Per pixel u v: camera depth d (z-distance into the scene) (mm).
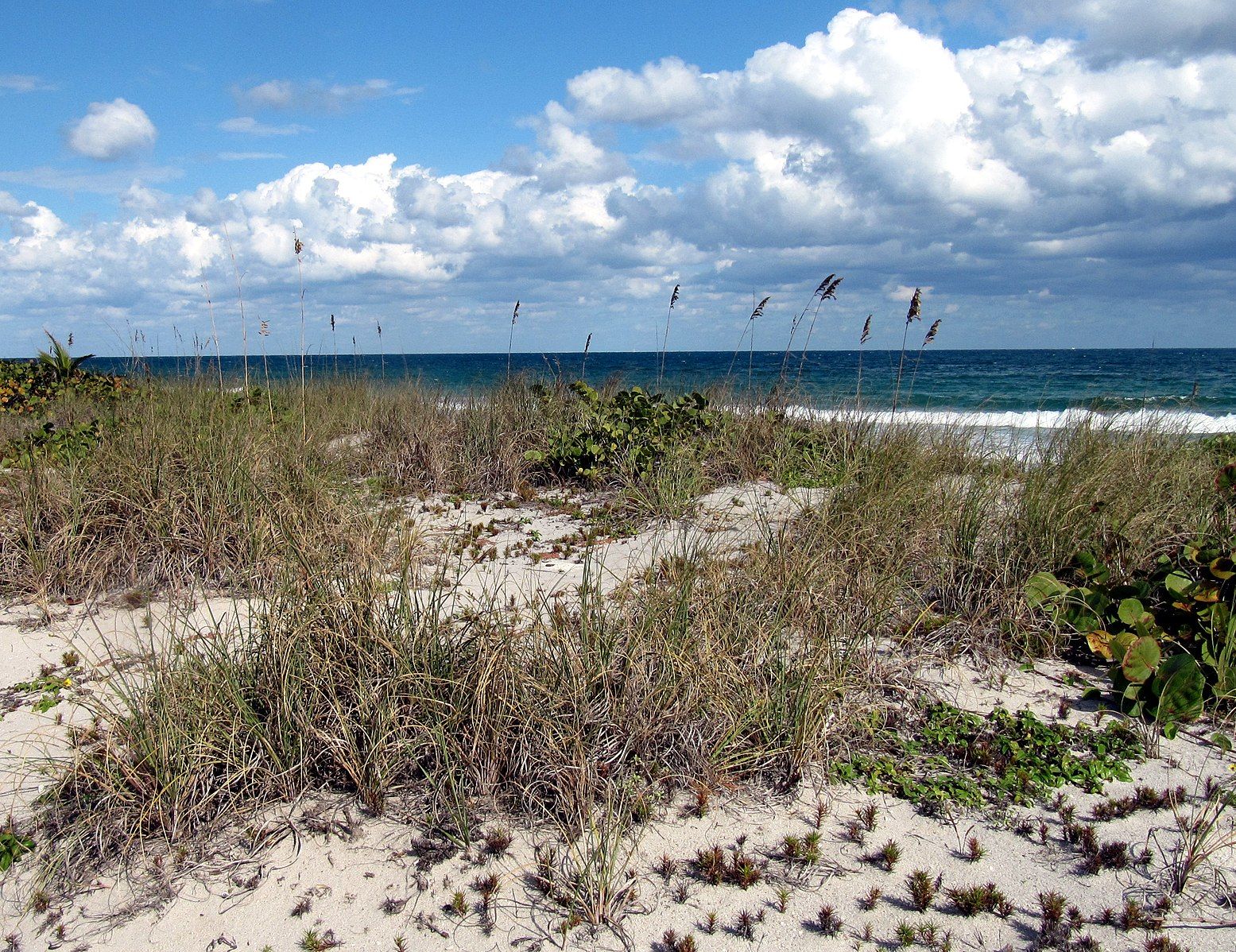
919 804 3236
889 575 4555
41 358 12508
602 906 2699
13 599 5051
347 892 2816
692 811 3211
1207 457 6602
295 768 3234
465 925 2682
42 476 5664
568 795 3082
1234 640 3832
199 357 8469
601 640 3564
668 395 9977
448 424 8977
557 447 8219
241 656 3682
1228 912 2682
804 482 7180
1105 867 2887
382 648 3498
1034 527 4859
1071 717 3822
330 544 4398
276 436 6832
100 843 2941
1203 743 3582
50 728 3719
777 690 3555
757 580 4305
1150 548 4961
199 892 2824
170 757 3109
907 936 2586
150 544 5230
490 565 5723
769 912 2729
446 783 3232
